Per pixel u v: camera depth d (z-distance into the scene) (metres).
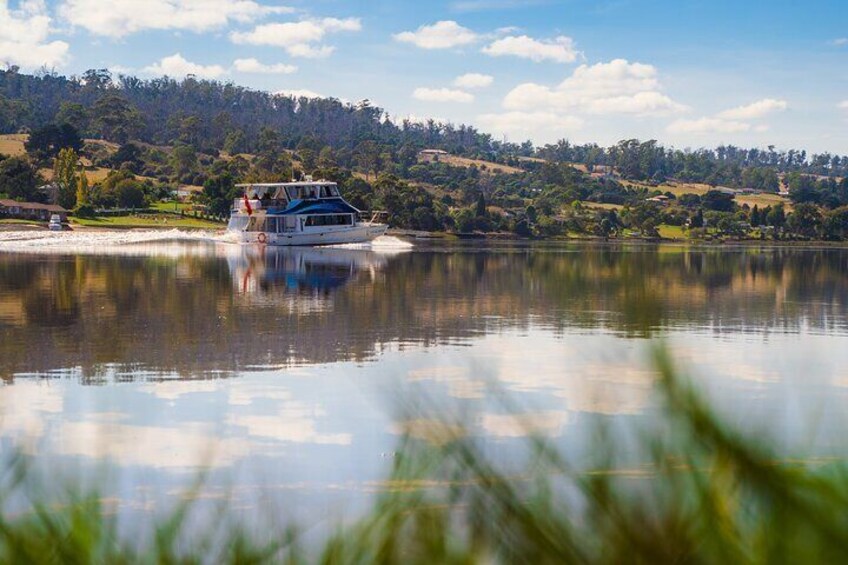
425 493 1.51
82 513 1.80
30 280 32.19
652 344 1.29
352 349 17.22
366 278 37.47
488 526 1.40
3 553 1.63
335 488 7.31
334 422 10.62
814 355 17.00
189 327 20.31
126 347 17.05
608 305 27.72
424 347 17.64
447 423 1.60
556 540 1.29
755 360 16.09
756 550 1.14
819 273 49.47
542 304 27.69
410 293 30.69
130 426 10.42
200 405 11.73
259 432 10.10
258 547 1.81
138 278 34.19
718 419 1.21
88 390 12.77
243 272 39.19
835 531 1.11
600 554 1.25
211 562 1.77
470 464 1.49
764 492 1.16
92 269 38.50
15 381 13.44
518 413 1.70
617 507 1.25
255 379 13.76
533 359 15.79
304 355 16.34
